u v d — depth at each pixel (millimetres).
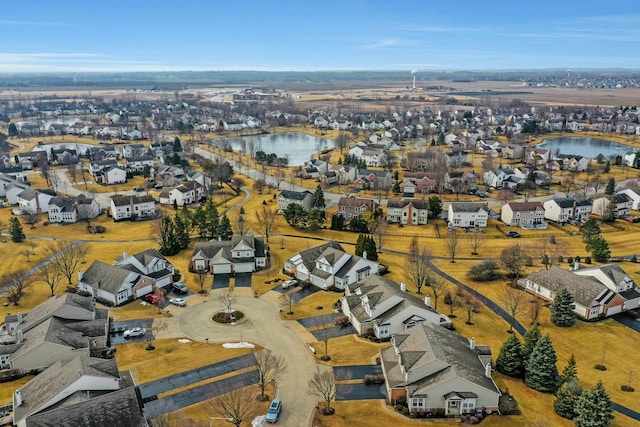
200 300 98125
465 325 87500
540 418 62531
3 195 185250
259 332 85312
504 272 112438
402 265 116750
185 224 134375
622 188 187625
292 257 112875
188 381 70562
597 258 119188
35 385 64250
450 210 151375
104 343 79812
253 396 67000
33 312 85250
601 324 89625
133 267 103250
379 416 63438
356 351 78938
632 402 66875
